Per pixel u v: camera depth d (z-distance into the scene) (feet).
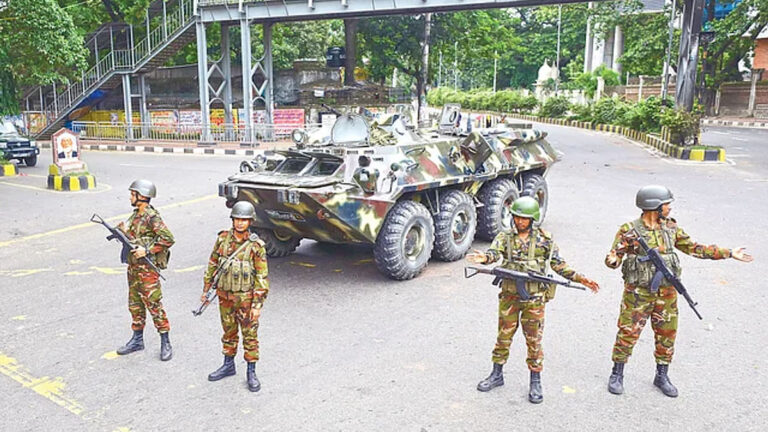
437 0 71.67
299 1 78.89
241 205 16.70
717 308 22.86
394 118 30.42
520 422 15.33
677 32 117.29
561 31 216.13
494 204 32.40
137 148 87.10
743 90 134.51
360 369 18.20
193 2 85.51
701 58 118.42
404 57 114.01
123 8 102.01
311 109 98.12
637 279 16.10
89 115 107.24
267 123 94.12
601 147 82.12
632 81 147.95
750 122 120.47
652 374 17.81
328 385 17.24
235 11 83.66
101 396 16.74
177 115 101.24
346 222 24.22
